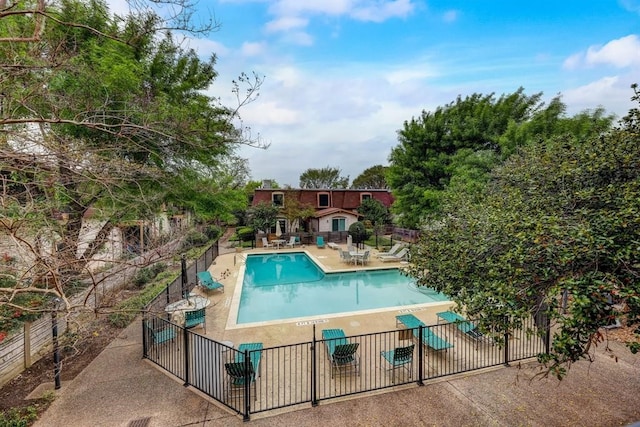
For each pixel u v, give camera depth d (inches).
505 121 633.6
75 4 243.4
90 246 190.1
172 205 367.9
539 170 213.5
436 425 190.5
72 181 177.3
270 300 493.4
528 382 234.4
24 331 248.5
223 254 812.6
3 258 176.7
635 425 100.6
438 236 253.0
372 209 1013.8
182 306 334.3
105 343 297.9
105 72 246.5
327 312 437.7
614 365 251.8
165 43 334.0
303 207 1052.5
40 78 171.8
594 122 466.6
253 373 222.1
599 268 132.0
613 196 151.4
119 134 186.5
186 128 271.1
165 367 254.4
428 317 379.2
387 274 647.8
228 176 399.5
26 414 196.2
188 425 190.9
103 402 211.2
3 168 146.8
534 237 145.4
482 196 274.8
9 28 160.4
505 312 151.0
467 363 263.1
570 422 191.6
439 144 714.2
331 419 196.9
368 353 286.8
